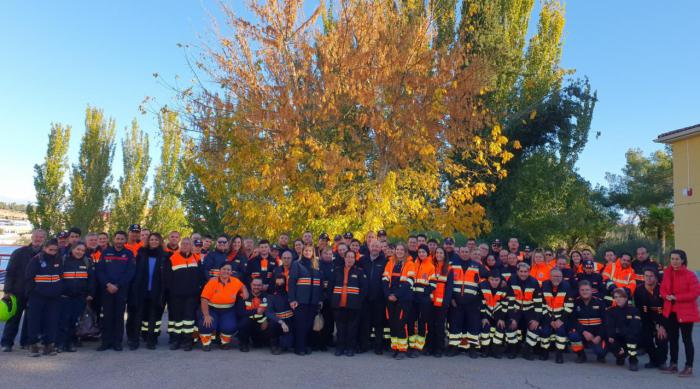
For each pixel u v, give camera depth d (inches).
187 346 336.2
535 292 341.4
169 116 547.5
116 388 241.1
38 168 1375.5
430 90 527.8
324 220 491.5
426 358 332.8
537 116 924.0
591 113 959.0
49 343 311.4
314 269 338.0
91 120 1411.2
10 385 243.3
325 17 632.4
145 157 1491.1
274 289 355.3
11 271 319.6
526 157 964.0
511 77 963.3
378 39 526.0
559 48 1048.8
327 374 278.1
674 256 307.4
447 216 535.8
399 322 327.3
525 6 1005.8
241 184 499.2
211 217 743.7
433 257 355.3
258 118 495.5
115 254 334.0
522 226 963.3
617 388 267.4
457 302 343.6
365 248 385.1
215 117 514.9
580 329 337.7
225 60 525.7
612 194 1715.1
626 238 1309.1
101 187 1398.9
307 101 521.7
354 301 331.0
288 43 533.6
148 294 345.7
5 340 319.6
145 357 311.1
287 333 336.8
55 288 310.8
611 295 352.2
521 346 368.2
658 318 319.9
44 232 335.3
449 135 527.5
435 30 601.6
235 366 291.3
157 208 1406.3
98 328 354.0
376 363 310.8
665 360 318.3
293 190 512.7
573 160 964.6
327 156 481.1
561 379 284.0
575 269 400.5
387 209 502.3
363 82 517.3
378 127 524.7
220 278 343.3
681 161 824.3
